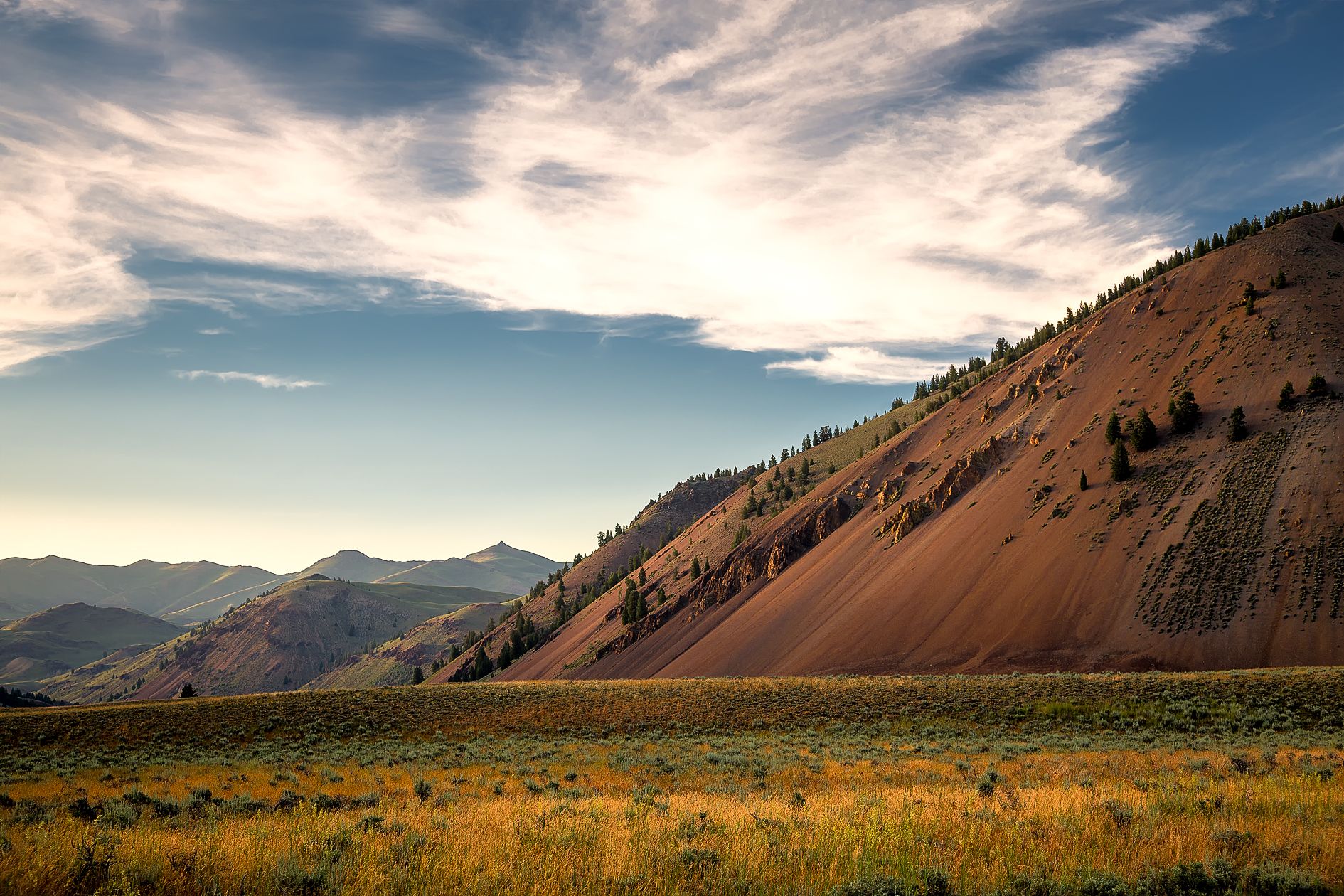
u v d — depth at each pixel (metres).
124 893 9.21
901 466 165.12
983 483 128.75
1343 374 99.31
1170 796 16.17
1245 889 10.03
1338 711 39.53
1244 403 104.25
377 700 61.81
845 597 123.25
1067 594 89.56
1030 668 79.94
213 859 11.06
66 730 45.78
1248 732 37.47
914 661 93.12
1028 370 159.12
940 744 36.44
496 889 10.05
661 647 153.75
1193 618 76.06
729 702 55.91
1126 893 9.97
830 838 12.42
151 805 18.36
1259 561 78.75
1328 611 69.69
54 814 15.20
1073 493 107.69
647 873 10.58
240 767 32.34
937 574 110.62
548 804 18.17
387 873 10.67
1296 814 13.84
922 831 13.15
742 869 10.88
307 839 12.60
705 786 23.95
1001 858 11.39
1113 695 47.41
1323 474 84.69
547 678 177.25
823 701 53.12
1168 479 98.00
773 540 167.88
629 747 38.47
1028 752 32.25
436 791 23.86
